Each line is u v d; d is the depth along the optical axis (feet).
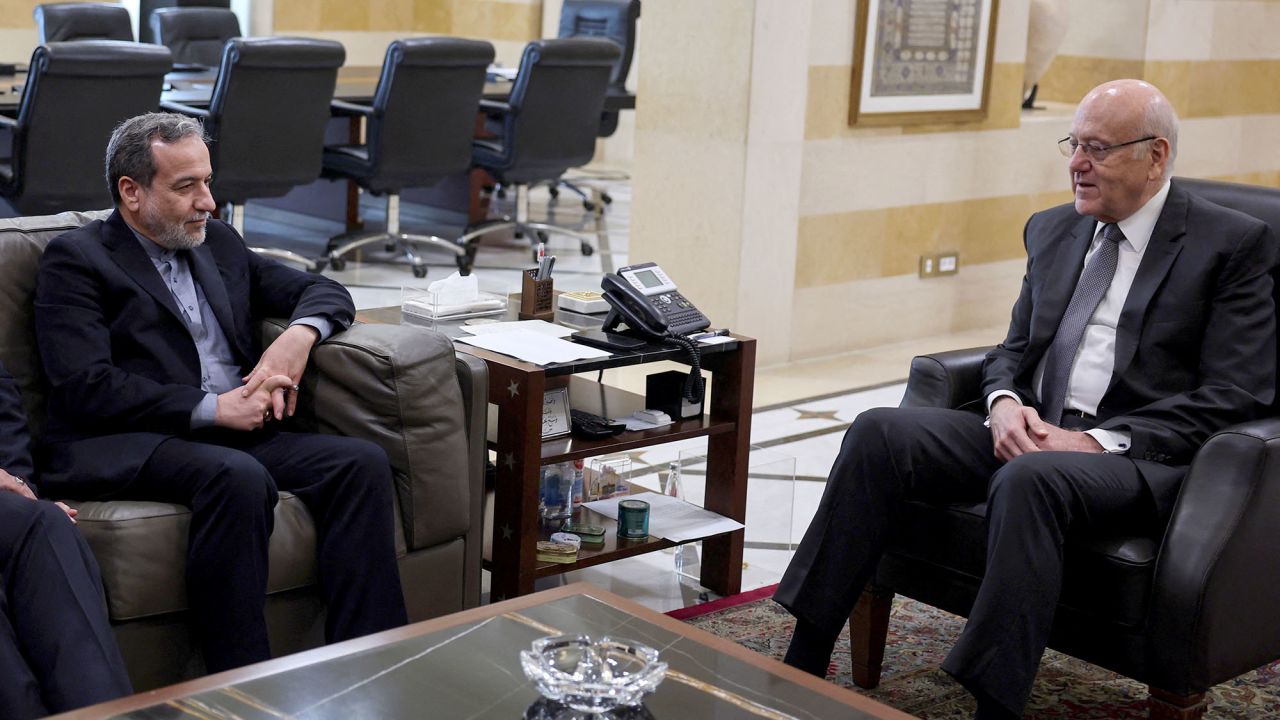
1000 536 8.05
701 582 11.31
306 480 8.60
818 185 18.42
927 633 10.42
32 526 7.39
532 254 24.85
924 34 18.93
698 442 14.80
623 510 10.52
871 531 8.79
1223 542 7.80
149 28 29.01
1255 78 25.64
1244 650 8.13
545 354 9.81
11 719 6.84
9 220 9.21
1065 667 9.92
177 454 8.21
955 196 20.34
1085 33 24.20
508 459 9.66
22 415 8.39
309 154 20.24
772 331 18.38
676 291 10.90
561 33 29.45
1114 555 8.07
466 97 21.43
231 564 7.95
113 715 5.70
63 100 17.44
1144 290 9.05
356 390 8.91
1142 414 8.86
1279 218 9.33
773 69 17.38
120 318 8.98
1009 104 20.68
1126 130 8.93
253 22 33.71
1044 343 9.45
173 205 8.98
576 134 23.21
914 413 9.06
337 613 8.46
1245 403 8.67
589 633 6.81
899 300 20.01
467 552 9.42
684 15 17.69
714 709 6.14
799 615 8.75
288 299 9.66
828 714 6.16
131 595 7.80
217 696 5.92
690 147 17.97
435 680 6.19
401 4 36.55
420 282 21.77
